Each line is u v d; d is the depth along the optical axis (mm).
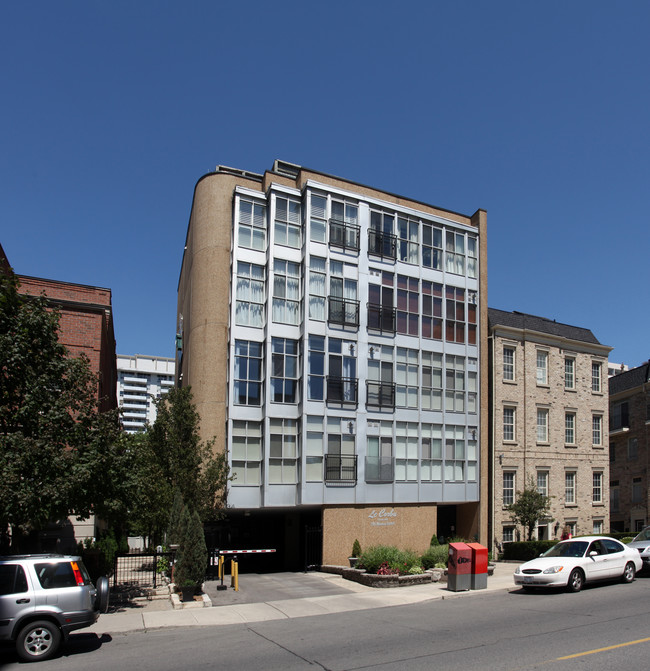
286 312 27859
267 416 26750
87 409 16484
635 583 19422
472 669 9906
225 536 31047
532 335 35031
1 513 13609
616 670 9641
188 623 14727
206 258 28469
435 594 18625
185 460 24016
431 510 29922
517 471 33312
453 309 32281
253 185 29703
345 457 27609
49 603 11688
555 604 16078
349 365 28453
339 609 16781
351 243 29328
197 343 27984
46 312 16750
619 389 44688
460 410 31703
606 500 36750
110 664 10992
